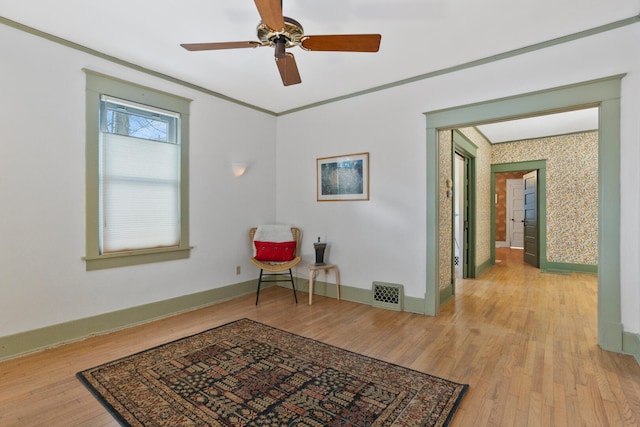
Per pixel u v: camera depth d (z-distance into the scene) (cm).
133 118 314
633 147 238
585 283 486
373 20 238
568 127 522
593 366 225
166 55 291
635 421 167
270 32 189
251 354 245
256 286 436
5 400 186
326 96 400
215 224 384
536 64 274
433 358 239
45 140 255
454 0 215
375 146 371
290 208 453
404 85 348
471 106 307
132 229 310
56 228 261
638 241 236
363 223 383
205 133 372
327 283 416
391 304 360
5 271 237
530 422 167
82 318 276
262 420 169
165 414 174
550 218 589
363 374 216
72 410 177
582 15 232
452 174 415
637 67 235
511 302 387
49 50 257
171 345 261
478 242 546
